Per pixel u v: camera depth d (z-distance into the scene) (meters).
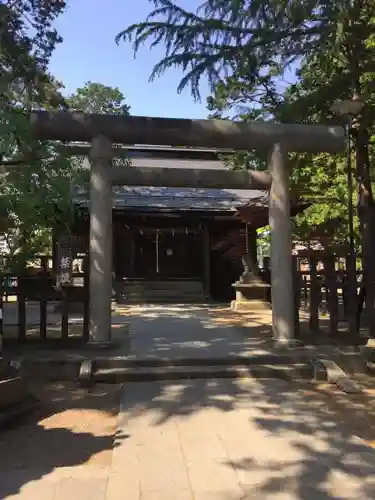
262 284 15.73
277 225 8.65
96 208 8.30
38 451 4.52
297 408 5.77
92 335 8.23
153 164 21.03
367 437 4.84
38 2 8.41
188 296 18.89
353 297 9.04
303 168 12.62
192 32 8.11
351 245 9.51
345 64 9.62
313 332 9.30
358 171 10.59
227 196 19.25
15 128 6.18
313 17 8.33
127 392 6.41
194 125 8.55
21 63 8.12
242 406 5.82
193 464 4.13
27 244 8.20
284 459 4.23
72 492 3.61
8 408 5.38
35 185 7.19
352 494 3.56
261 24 8.09
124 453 4.38
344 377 6.93
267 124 8.77
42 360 7.34
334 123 10.17
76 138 8.40
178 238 21.78
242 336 9.78
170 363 7.44
